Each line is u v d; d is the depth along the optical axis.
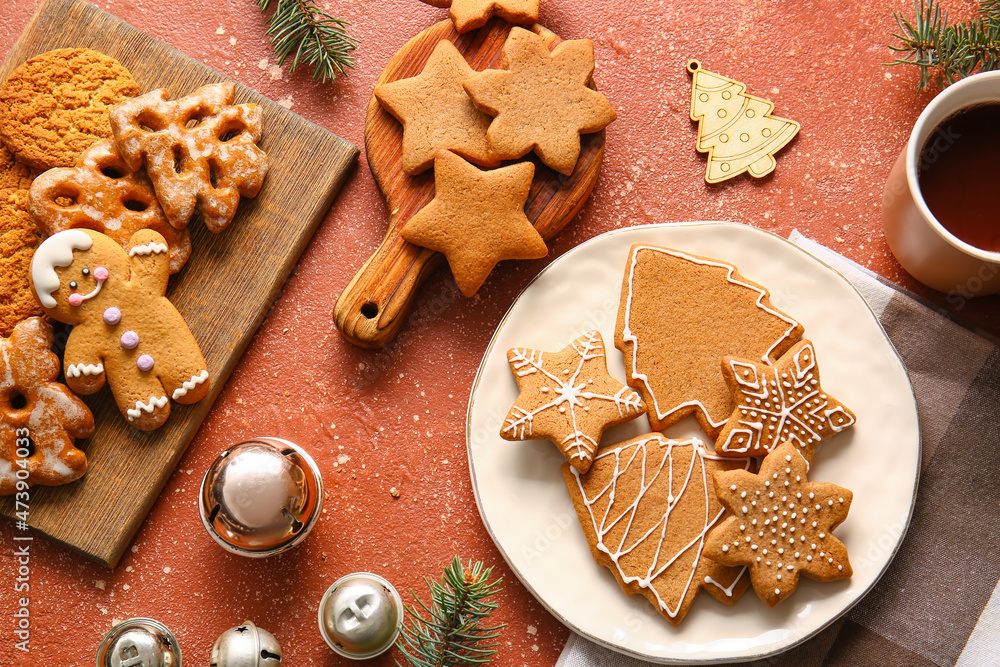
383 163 0.60
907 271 0.61
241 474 0.54
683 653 0.57
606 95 0.63
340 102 0.63
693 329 0.59
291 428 0.61
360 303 0.59
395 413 0.61
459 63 0.59
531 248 0.58
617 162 0.63
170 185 0.58
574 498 0.58
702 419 0.58
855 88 0.63
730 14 0.63
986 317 0.61
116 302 0.58
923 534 0.59
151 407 0.58
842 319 0.59
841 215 0.62
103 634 0.60
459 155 0.59
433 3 0.61
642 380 0.58
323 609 0.56
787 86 0.63
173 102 0.59
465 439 0.61
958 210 0.56
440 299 0.62
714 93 0.62
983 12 0.59
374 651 0.57
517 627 0.60
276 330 0.62
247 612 0.60
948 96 0.55
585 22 0.63
